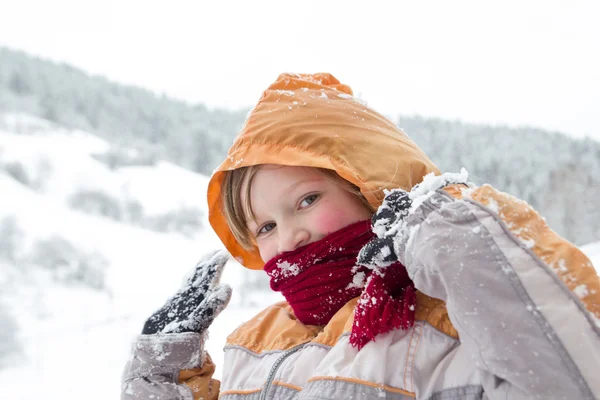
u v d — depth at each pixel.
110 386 5.68
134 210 34.72
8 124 52.38
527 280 0.72
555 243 0.76
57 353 8.70
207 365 1.31
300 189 1.12
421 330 0.91
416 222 0.82
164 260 26.52
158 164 49.78
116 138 57.56
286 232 1.12
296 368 1.01
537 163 23.56
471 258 0.75
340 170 1.09
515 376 0.70
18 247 24.05
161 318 1.32
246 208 1.22
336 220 1.10
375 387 0.85
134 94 71.38
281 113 1.21
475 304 0.73
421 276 0.80
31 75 66.62
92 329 10.48
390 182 1.11
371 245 0.87
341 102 1.22
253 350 1.19
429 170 1.19
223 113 72.50
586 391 0.67
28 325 14.27
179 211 35.59
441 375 0.86
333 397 0.86
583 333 0.69
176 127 64.69
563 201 16.48
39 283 20.27
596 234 15.65
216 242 31.77
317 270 1.10
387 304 0.90
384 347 0.89
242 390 1.10
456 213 0.79
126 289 21.06
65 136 53.72
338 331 1.03
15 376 7.54
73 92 66.25
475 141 27.69
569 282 0.72
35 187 37.03
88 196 35.31
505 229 0.76
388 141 1.17
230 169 1.27
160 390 1.22
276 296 12.64
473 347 0.74
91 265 22.62
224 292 1.30
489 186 0.82
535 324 0.70
